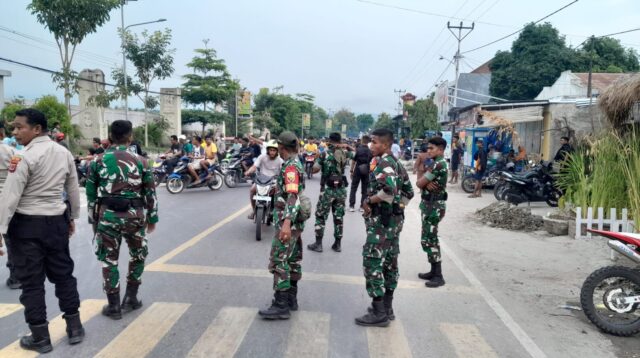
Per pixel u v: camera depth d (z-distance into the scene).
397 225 4.50
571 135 14.11
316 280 5.85
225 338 4.10
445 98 46.25
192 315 4.59
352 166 11.64
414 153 32.72
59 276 3.88
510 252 7.57
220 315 4.61
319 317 4.65
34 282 3.74
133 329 4.23
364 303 5.09
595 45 40.47
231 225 9.08
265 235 8.24
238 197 13.20
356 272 6.24
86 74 28.33
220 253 6.94
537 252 7.56
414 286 5.76
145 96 31.12
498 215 10.06
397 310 4.95
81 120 28.55
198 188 15.33
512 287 5.82
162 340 4.03
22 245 3.70
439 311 4.95
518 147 16.50
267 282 5.64
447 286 5.79
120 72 30.22
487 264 6.86
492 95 40.84
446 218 10.79
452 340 4.23
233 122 46.12
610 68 37.97
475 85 45.78
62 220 3.91
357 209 11.89
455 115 26.91
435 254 5.75
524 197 12.05
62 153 3.96
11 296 5.03
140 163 4.44
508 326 4.60
